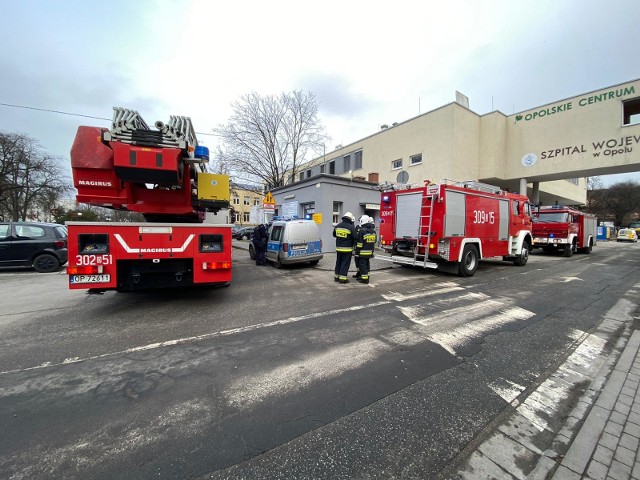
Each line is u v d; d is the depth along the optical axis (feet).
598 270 31.89
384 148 69.21
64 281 25.94
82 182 15.07
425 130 59.88
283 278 26.48
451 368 10.18
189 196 17.81
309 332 13.26
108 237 14.61
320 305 17.58
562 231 47.50
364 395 8.52
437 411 7.86
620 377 9.66
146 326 14.06
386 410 7.85
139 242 15.11
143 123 16.67
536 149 56.08
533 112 56.44
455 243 25.99
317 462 6.11
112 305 17.57
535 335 13.16
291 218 36.17
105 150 15.07
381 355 11.05
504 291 21.39
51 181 107.24
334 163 87.66
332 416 7.57
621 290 21.97
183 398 8.34
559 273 29.68
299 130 71.05
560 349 11.78
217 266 16.53
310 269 31.86
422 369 10.07
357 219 48.75
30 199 106.93
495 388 9.01
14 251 29.84
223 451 6.38
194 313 16.03
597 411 7.92
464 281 25.04
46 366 10.23
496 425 7.38
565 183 93.81
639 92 44.52
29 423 7.28
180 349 11.53
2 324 14.39
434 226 25.91
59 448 6.45
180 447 6.49
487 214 29.89
